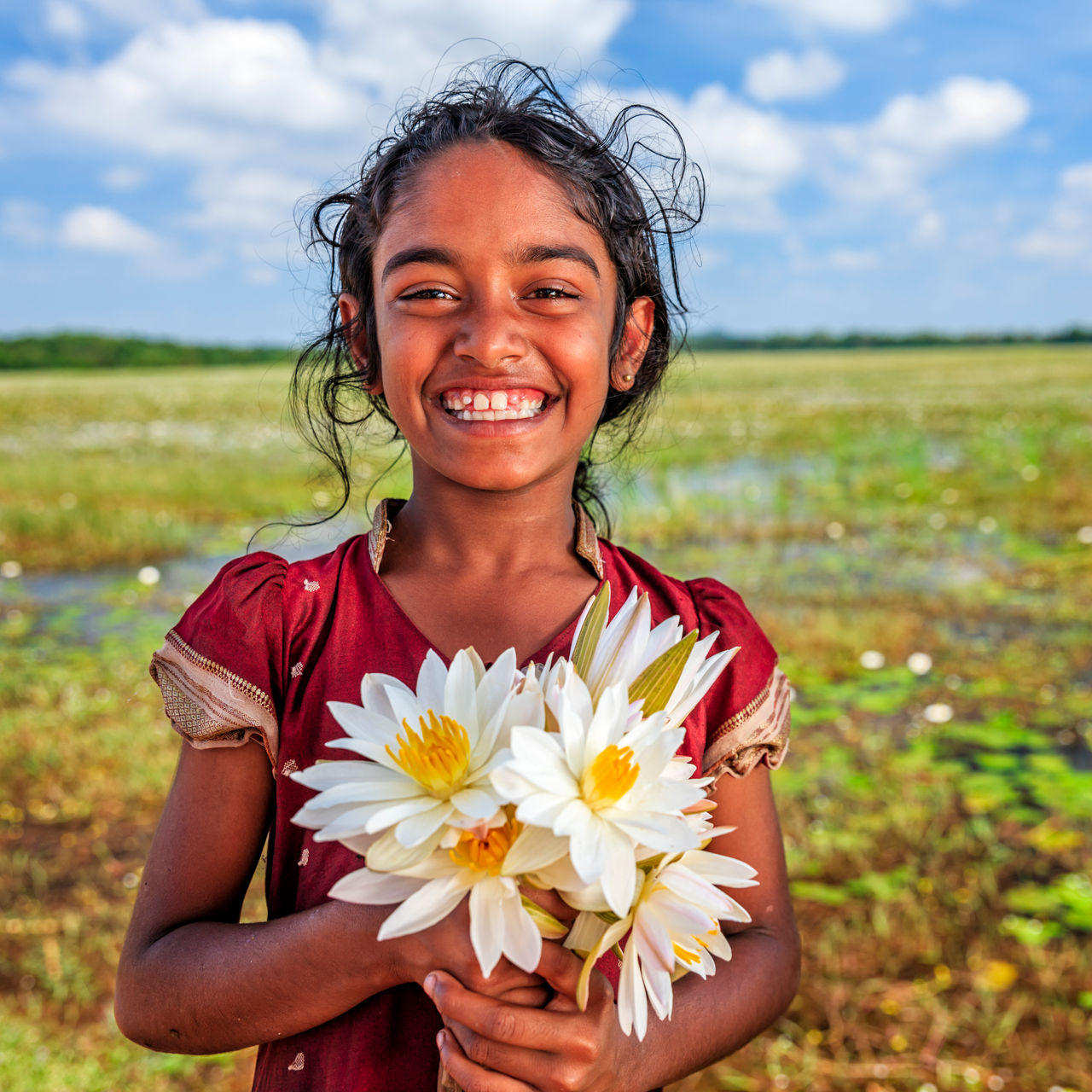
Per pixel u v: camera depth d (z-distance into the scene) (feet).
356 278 4.06
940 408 64.28
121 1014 3.34
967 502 31.14
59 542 27.63
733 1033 3.48
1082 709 14.87
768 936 3.79
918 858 10.83
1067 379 98.58
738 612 4.00
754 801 3.92
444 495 3.73
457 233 3.43
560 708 2.73
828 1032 8.44
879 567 23.61
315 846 3.37
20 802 12.50
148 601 22.33
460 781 2.59
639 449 5.58
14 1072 7.82
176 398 87.86
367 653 3.56
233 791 3.50
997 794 12.18
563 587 3.77
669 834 2.50
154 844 3.55
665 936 2.56
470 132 3.59
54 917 10.11
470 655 2.87
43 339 203.51
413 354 3.48
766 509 30.96
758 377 116.57
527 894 2.69
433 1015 3.24
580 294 3.57
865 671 16.72
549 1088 2.74
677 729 2.67
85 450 45.75
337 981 3.00
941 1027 8.43
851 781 12.53
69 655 17.98
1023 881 10.50
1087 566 23.02
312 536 23.79
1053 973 9.01
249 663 3.49
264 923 3.22
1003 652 17.48
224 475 36.42
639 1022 2.58
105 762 13.38
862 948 9.43
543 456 3.54
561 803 2.51
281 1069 3.29
